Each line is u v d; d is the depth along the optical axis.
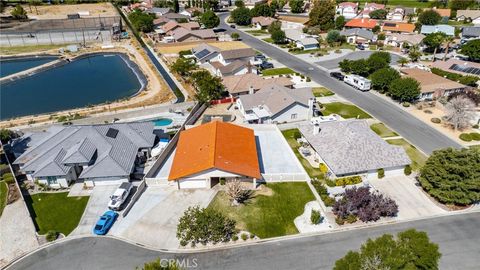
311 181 50.75
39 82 101.81
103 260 39.38
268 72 101.81
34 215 46.41
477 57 103.69
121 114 74.25
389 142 62.72
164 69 109.19
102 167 51.47
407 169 52.56
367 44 129.50
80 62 121.56
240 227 43.50
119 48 134.12
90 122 72.25
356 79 87.50
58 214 46.47
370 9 183.50
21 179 53.81
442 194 45.97
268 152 59.91
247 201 47.84
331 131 57.69
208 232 41.34
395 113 74.19
